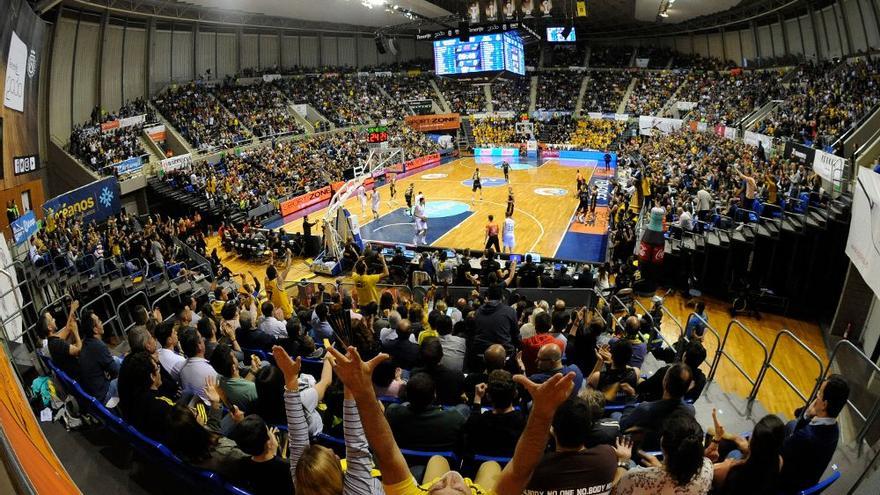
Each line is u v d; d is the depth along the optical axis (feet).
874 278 30.27
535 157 151.12
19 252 49.14
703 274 49.96
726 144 96.58
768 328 42.29
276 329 24.84
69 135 86.38
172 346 19.53
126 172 84.58
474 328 21.94
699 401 21.97
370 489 7.98
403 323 20.04
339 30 151.43
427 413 12.94
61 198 65.67
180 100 109.19
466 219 82.74
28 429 9.06
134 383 14.40
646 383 17.61
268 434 10.89
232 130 113.29
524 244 69.00
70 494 7.27
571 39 148.36
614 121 156.66
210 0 98.17
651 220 47.09
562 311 25.03
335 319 20.29
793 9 110.93
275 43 142.00
